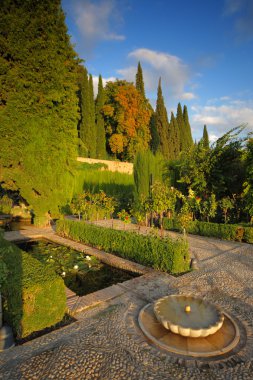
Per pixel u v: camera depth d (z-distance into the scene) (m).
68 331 3.13
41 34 9.90
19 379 2.31
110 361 2.56
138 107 28.72
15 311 3.08
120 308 3.71
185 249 5.39
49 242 8.50
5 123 9.51
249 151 8.82
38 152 10.08
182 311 3.26
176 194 8.17
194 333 2.79
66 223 8.70
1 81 9.37
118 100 27.06
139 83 38.53
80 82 28.17
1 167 9.83
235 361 2.58
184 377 2.37
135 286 4.50
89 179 19.77
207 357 2.63
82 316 3.51
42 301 3.27
